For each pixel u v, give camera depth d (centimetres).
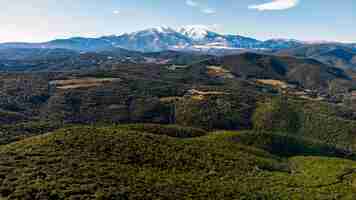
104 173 7481
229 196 8350
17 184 6022
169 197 7031
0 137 15325
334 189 10762
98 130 11394
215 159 11569
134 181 7431
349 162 14788
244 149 14575
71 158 8225
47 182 6206
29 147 8900
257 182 10294
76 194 5919
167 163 9988
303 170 13500
